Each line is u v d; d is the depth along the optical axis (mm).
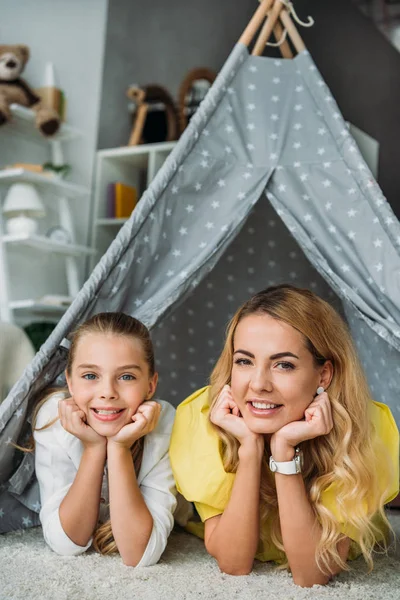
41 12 3482
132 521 1291
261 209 2434
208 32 4172
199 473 1315
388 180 5109
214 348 2447
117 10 3832
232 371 1321
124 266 1607
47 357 1509
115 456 1308
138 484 1401
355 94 4715
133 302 1653
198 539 1567
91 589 1190
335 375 1359
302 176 1731
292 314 1299
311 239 1715
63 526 1337
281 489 1248
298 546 1229
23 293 3281
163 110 3695
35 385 1515
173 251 1688
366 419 1353
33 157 3426
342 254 1683
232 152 1746
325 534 1236
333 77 4469
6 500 1579
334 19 4512
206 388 1506
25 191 3084
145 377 1360
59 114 3307
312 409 1274
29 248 3312
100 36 3758
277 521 1357
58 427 1436
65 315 1534
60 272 3518
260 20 1823
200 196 1717
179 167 1681
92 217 3697
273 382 1267
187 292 1685
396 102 5297
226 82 1757
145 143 3717
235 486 1269
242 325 1317
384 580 1294
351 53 4715
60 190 3365
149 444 1413
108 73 3807
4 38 3318
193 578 1257
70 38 3607
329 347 1336
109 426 1307
